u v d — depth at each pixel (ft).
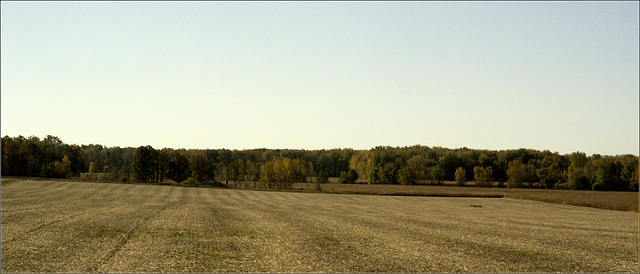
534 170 486.79
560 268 78.79
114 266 70.03
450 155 554.46
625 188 397.80
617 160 446.60
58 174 439.22
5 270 66.03
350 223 133.18
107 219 123.75
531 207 234.17
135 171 441.27
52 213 134.10
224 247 88.12
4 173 434.30
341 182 517.14
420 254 86.38
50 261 71.82
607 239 112.88
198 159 456.04
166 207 174.40
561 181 442.50
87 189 283.38
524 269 77.25
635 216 186.19
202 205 191.42
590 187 415.85
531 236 114.93
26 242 85.66
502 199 296.71
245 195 282.56
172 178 462.60
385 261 79.51
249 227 117.60
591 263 83.46
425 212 186.60
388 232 115.03
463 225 136.46
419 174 499.10
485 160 562.66
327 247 91.15
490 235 114.83
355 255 83.92
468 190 399.65
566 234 120.57
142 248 83.92
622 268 80.28
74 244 85.46
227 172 460.14
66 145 544.62
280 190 341.21
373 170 516.32
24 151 449.06
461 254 87.71
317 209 187.11
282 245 91.91
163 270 68.80
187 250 83.82
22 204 162.20
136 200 212.64
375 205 225.15
